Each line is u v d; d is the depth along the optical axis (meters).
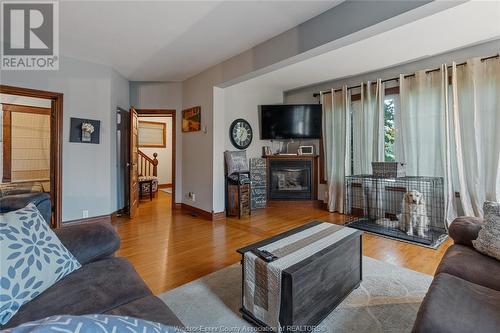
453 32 2.95
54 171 3.62
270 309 1.57
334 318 1.74
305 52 2.73
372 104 4.31
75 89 3.74
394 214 4.12
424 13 1.97
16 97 5.14
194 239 3.32
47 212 2.16
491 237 1.58
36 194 2.18
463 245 1.79
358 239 2.12
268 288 1.57
